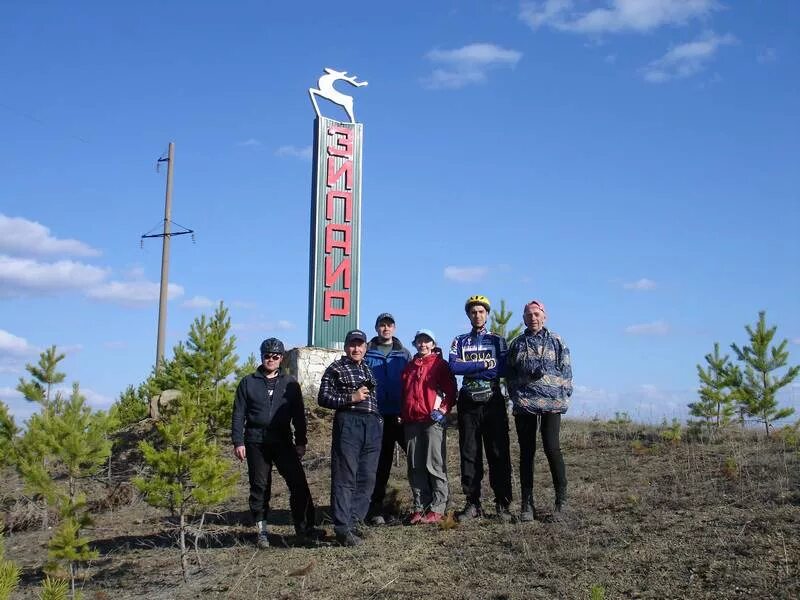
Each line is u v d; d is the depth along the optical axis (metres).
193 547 7.95
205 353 13.99
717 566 5.84
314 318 17.97
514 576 6.10
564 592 5.67
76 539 7.10
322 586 6.30
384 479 8.40
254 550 7.52
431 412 7.77
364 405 7.54
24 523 10.12
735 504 7.47
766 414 12.00
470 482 7.83
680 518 7.17
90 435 7.81
